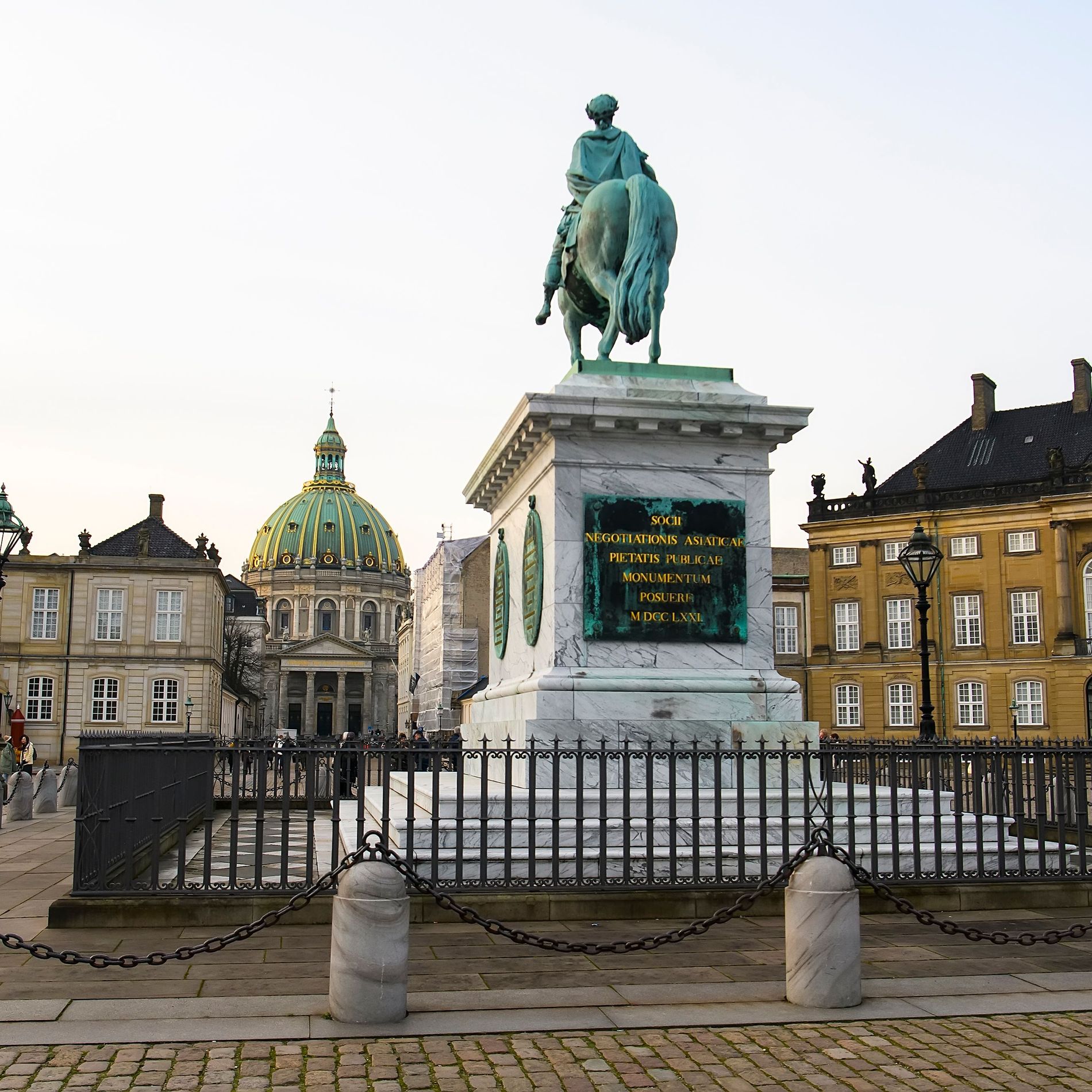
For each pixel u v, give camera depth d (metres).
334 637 176.62
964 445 67.56
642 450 12.95
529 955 8.65
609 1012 7.15
